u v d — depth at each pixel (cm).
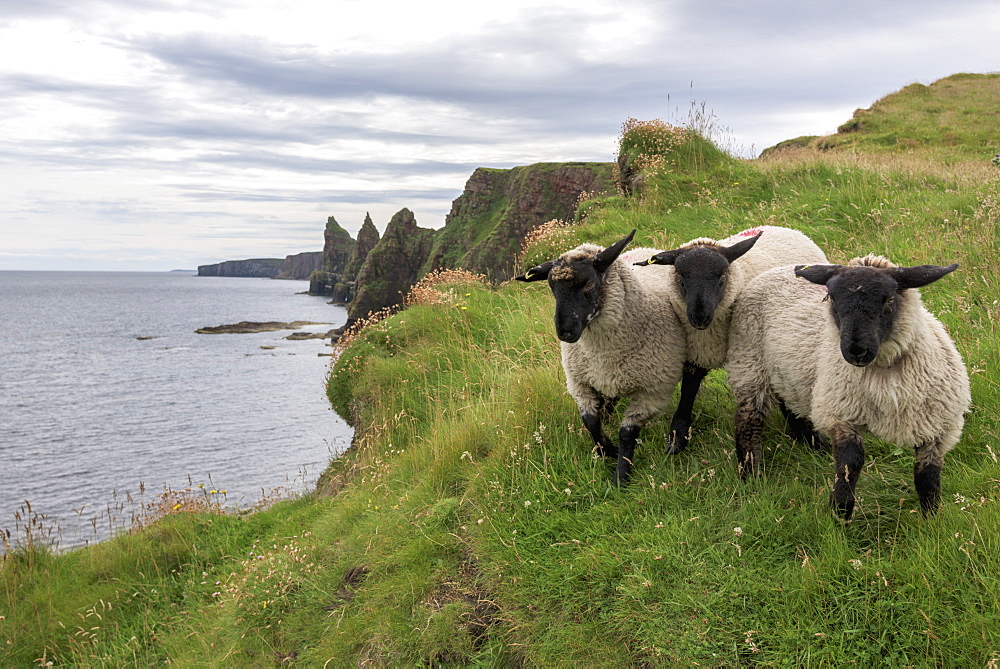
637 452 552
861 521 408
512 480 540
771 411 484
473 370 905
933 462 386
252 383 5225
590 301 485
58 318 13462
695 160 1606
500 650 430
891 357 372
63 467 2742
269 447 3002
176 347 8181
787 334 449
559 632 407
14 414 4056
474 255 11856
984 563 346
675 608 381
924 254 799
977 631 318
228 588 670
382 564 549
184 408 4162
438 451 666
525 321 966
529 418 614
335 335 9250
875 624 341
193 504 969
